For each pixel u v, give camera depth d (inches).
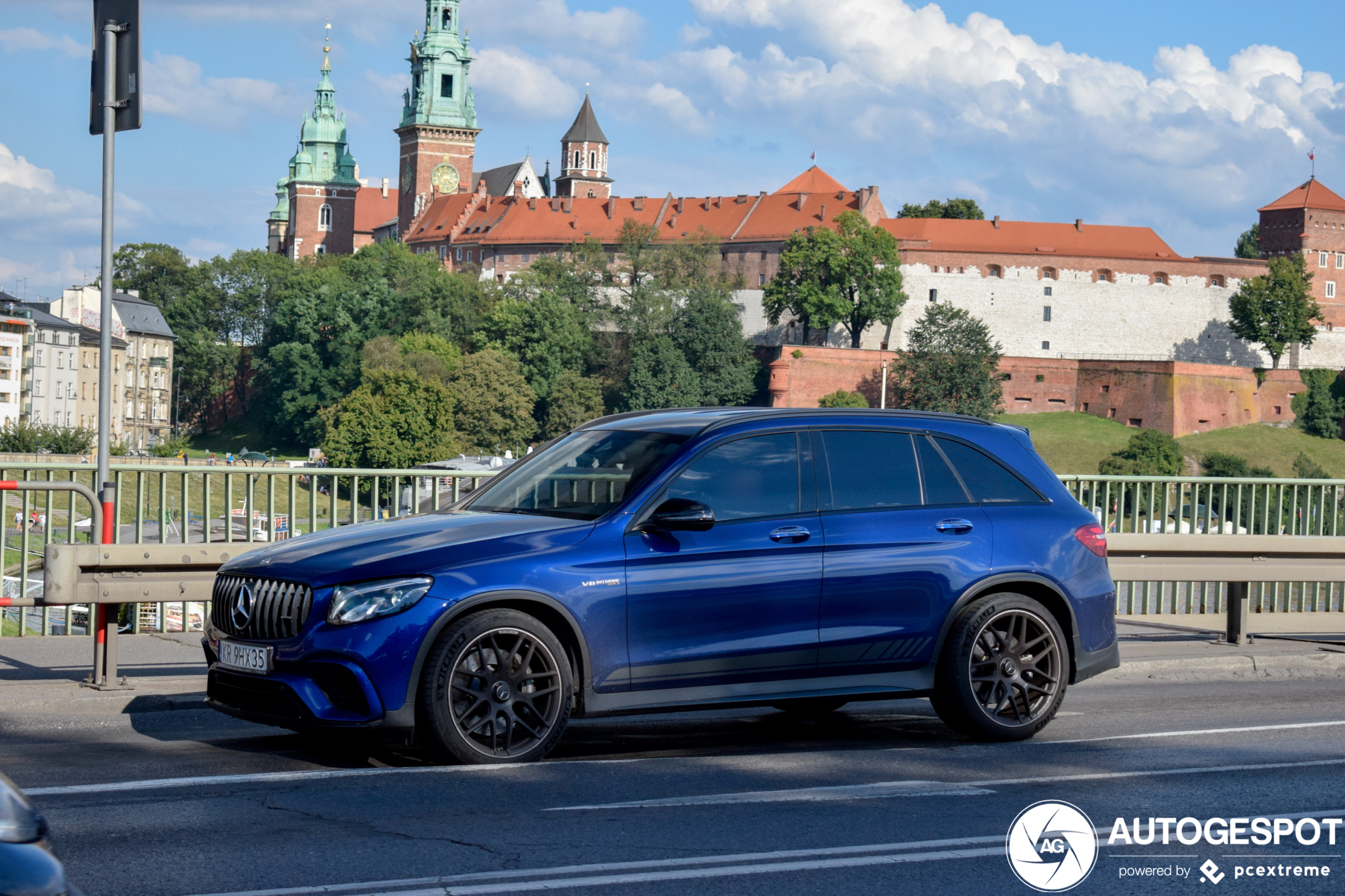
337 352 4909.0
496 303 5009.8
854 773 271.7
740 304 4832.7
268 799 237.6
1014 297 5255.9
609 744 301.6
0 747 283.6
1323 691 399.5
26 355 4594.0
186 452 4751.5
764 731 323.0
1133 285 5300.2
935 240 5290.4
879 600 297.4
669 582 277.7
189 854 202.2
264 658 261.4
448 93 6722.4
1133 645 454.6
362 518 441.4
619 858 204.5
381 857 202.1
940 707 308.2
